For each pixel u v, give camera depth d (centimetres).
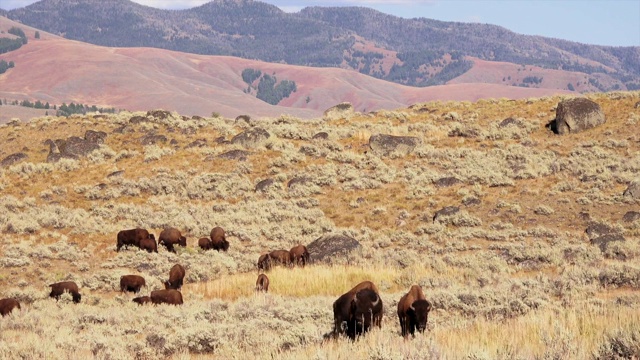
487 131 13950
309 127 15388
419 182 11550
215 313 5003
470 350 2292
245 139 13675
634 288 5325
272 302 5469
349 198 11225
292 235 9731
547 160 11906
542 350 2483
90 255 8731
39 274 7975
